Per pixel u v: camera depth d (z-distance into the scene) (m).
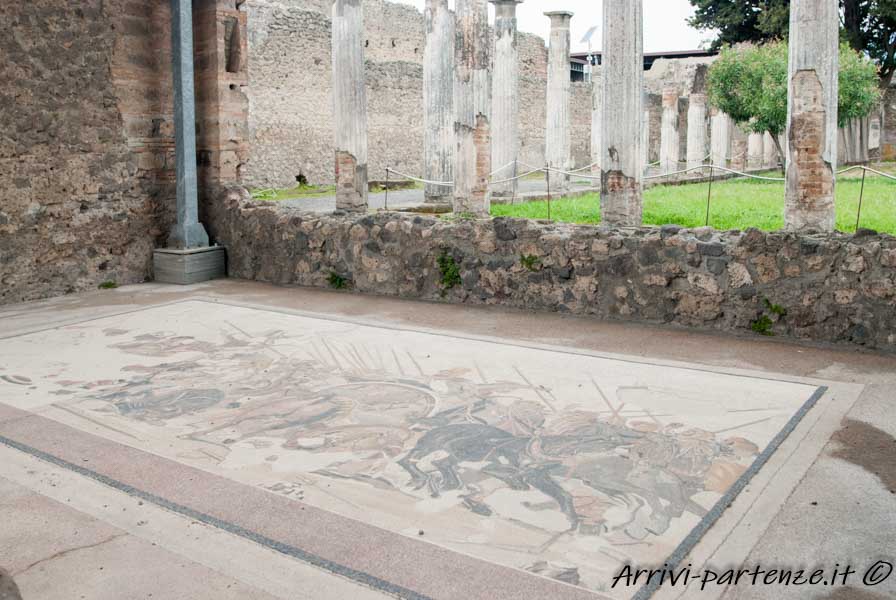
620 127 7.41
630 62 7.30
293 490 3.70
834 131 6.50
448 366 5.75
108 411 4.86
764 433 4.32
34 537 3.29
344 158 9.76
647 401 4.90
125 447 4.27
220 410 4.85
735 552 3.07
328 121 23.00
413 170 26.14
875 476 3.73
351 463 4.00
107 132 9.40
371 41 25.12
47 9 8.68
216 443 4.30
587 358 5.92
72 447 4.28
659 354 6.03
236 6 10.16
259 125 20.98
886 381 5.25
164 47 9.90
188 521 3.41
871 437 4.23
